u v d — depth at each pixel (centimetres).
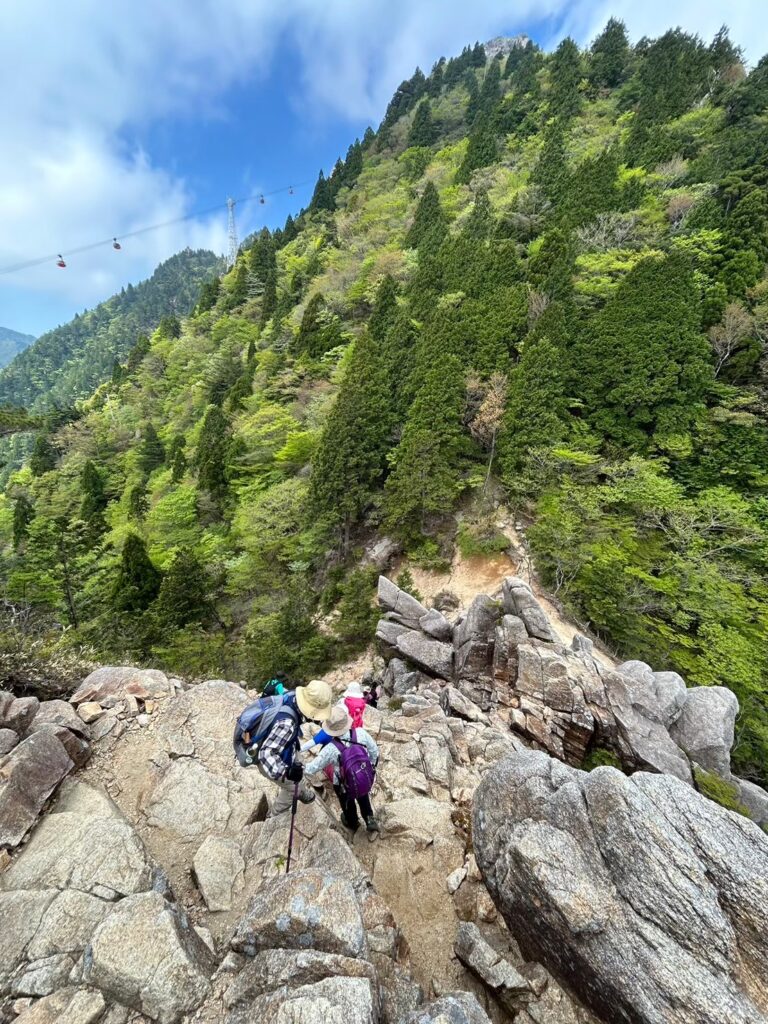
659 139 4425
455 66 11825
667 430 2491
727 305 2647
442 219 5075
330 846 406
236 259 10194
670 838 321
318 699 420
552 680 955
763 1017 253
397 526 2675
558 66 7106
